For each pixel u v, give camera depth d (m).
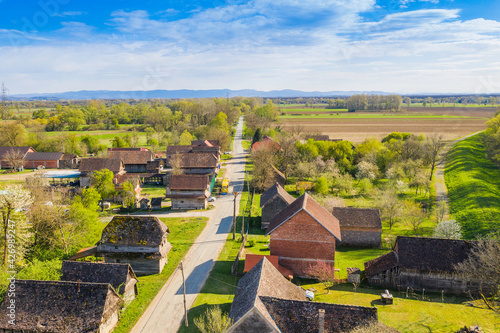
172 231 71.50
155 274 53.03
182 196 88.25
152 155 136.62
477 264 45.47
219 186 108.94
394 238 69.88
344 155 127.25
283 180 105.75
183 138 172.75
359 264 57.06
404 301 44.03
